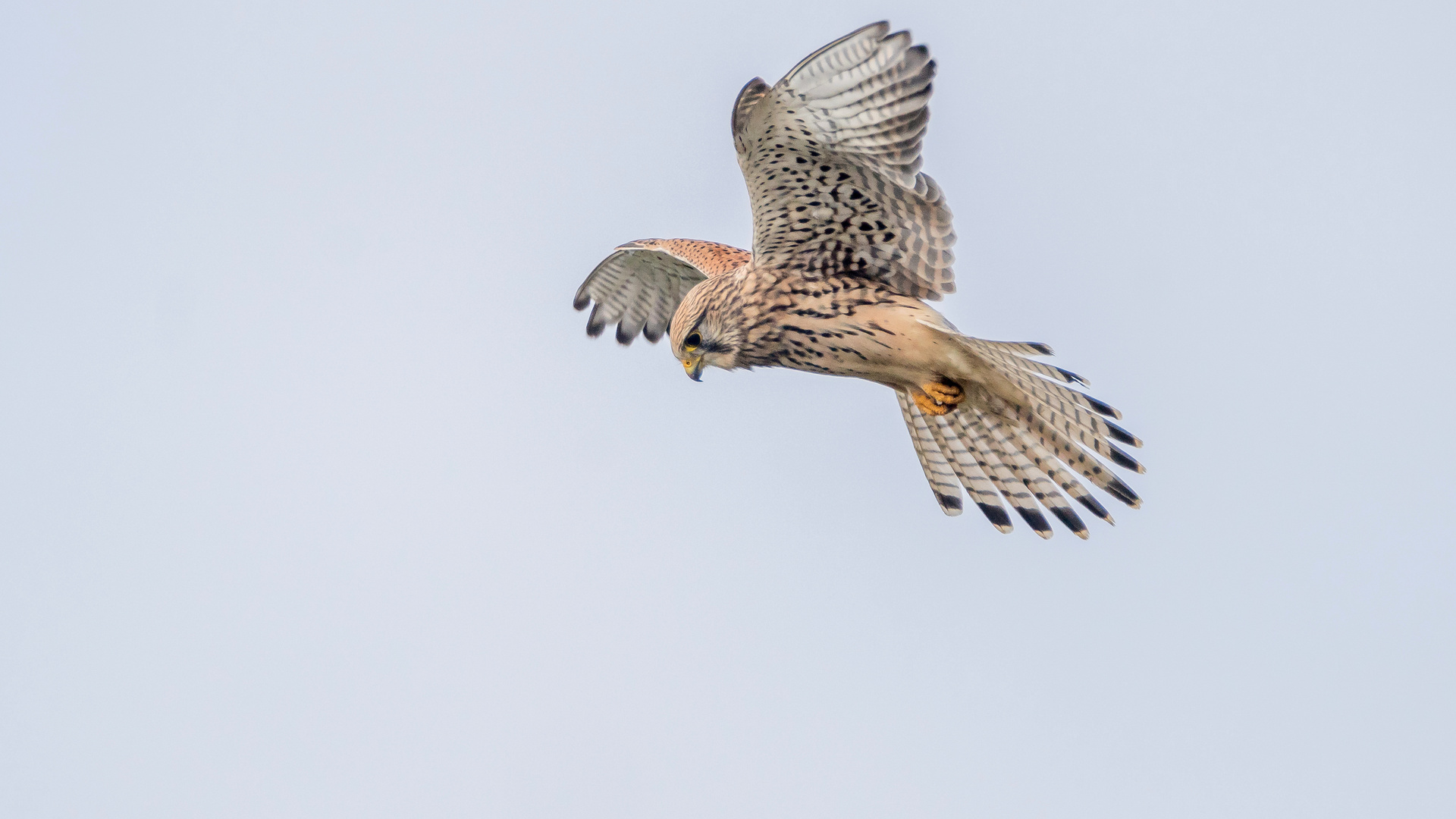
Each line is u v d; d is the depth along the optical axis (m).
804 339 13.05
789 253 12.89
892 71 11.39
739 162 12.16
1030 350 12.04
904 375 13.13
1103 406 13.00
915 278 12.74
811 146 11.88
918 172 11.80
